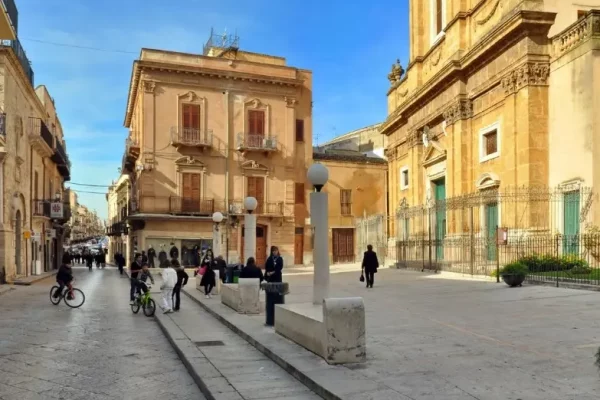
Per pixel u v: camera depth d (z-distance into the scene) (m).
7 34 22.72
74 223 122.94
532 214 19.45
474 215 23.56
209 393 6.27
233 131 38.25
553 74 19.66
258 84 38.97
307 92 40.81
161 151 36.28
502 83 21.52
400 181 33.72
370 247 18.55
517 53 20.47
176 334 10.52
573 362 6.57
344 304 6.97
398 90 34.12
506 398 5.20
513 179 20.62
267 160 39.06
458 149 24.69
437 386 5.70
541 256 17.80
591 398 5.14
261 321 11.34
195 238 36.72
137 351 9.43
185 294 19.25
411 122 31.09
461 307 12.02
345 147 50.44
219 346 9.20
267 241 38.66
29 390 6.86
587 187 17.77
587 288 13.78
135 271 15.52
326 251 9.12
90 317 13.93
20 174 29.05
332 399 5.57
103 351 9.41
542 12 19.50
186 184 36.81
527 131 19.83
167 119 36.50
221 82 37.94
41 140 32.81
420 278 21.84
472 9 24.48
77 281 29.08
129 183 46.97
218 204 37.56
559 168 19.20
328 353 6.89
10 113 26.44
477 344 7.86
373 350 7.66
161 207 36.06
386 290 17.03
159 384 7.18
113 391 6.84
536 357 6.89
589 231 17.42
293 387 6.38
